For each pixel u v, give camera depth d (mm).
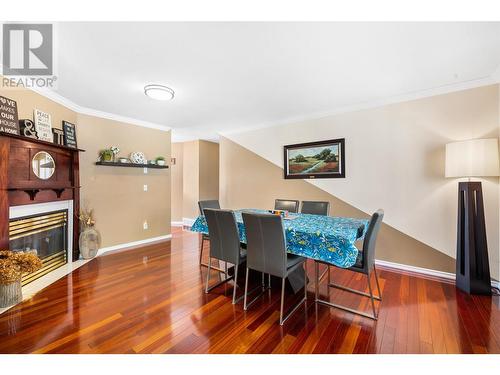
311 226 2150
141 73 2381
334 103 3301
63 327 1767
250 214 2008
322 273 2943
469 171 2352
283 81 2594
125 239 4004
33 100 2629
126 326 1789
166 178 4672
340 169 3510
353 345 1599
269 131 4324
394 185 3090
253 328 1786
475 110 2590
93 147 3602
